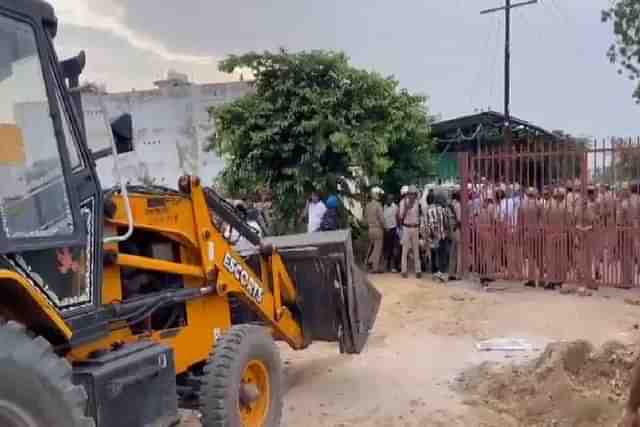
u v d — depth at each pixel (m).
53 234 3.85
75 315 4.05
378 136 14.92
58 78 4.09
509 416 6.32
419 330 9.71
